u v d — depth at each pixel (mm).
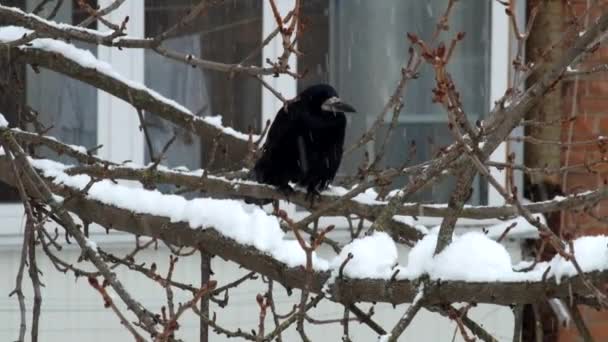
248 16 15562
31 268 9391
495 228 13938
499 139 7770
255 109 15672
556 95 15461
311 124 11453
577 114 15562
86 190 9469
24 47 11344
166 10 15328
